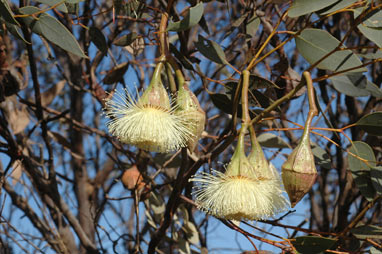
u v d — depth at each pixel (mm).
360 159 698
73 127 984
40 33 669
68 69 1025
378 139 830
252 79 699
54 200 880
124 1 738
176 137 645
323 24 906
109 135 922
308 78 613
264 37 792
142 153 844
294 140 920
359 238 693
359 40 922
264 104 708
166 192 1104
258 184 624
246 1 814
